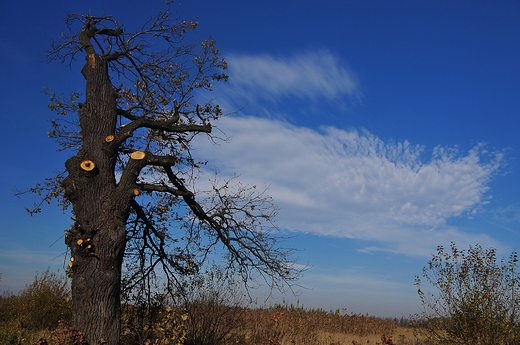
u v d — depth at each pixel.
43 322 12.20
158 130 8.46
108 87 8.01
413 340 12.30
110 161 7.34
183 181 9.20
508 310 9.24
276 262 8.03
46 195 9.04
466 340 9.34
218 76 8.70
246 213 8.62
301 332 12.64
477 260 9.87
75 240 6.51
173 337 7.60
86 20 8.80
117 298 6.69
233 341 10.12
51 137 9.27
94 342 6.06
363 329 16.80
